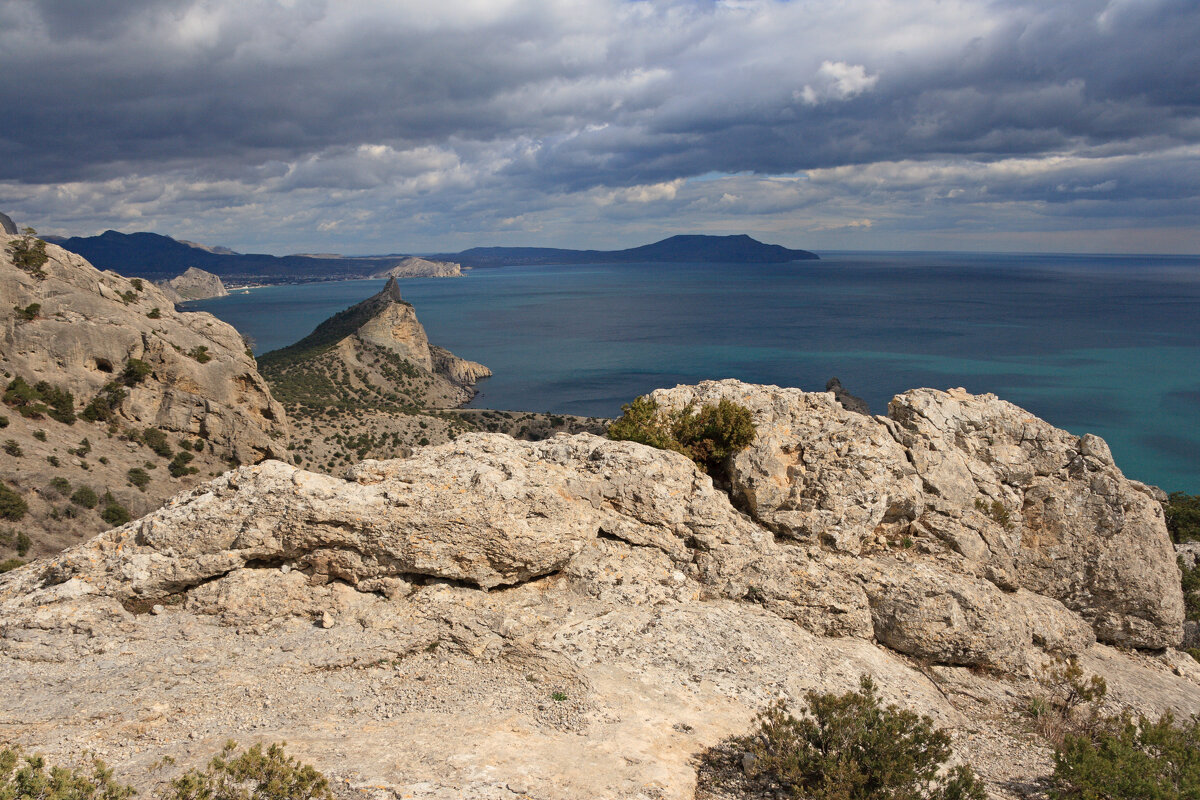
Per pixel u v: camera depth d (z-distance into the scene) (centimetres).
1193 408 18925
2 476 5697
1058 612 2316
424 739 1288
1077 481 2588
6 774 1016
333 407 14875
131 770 1152
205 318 9344
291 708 1382
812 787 1240
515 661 1560
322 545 1702
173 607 1667
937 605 2006
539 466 1977
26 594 1661
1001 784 1510
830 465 2267
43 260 8019
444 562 1706
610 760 1277
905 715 1338
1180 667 2508
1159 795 1359
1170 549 2545
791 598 1967
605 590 1811
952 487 2462
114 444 7444
